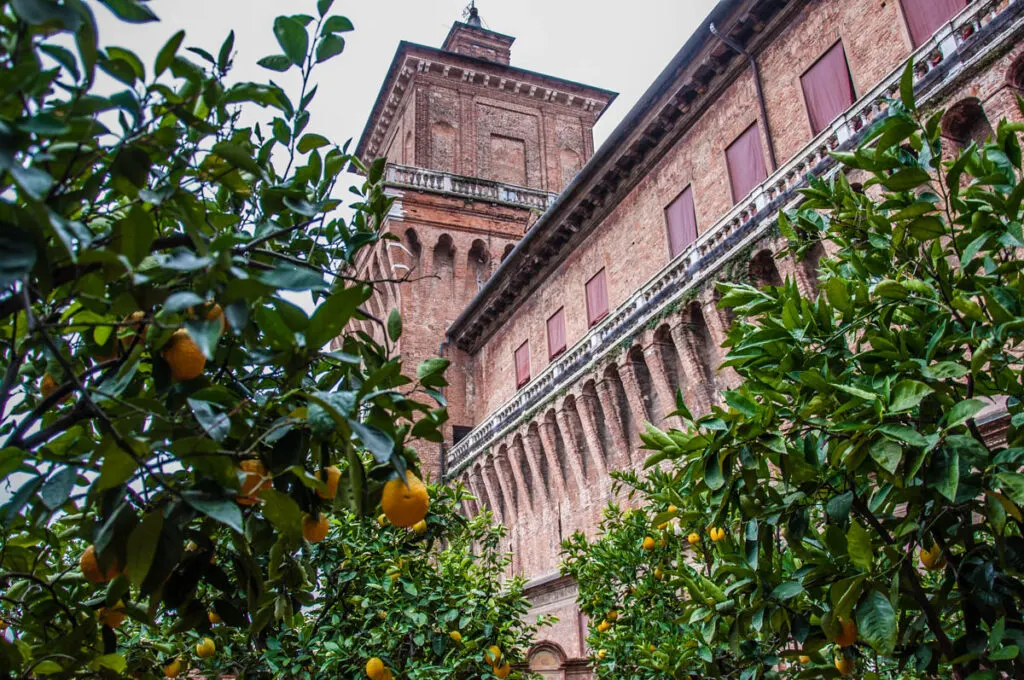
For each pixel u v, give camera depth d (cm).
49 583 342
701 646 668
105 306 247
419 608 915
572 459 2850
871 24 1883
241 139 331
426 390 270
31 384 345
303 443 258
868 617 382
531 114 4903
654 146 2683
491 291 3716
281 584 361
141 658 439
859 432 440
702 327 2312
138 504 254
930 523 440
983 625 479
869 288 618
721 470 467
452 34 5306
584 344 2830
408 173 4334
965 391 549
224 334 318
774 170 2109
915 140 500
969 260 497
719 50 2334
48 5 189
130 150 241
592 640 1325
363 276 4359
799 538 475
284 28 321
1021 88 1463
